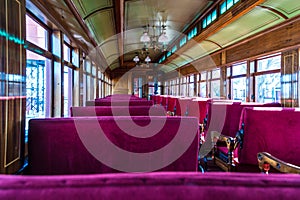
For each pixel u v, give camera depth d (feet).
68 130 4.92
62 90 11.46
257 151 6.16
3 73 5.00
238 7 14.21
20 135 5.86
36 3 7.98
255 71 20.26
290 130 5.90
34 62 9.39
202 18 22.00
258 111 6.09
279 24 16.48
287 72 15.88
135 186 1.53
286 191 1.52
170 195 1.52
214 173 1.66
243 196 1.51
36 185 1.50
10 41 5.37
